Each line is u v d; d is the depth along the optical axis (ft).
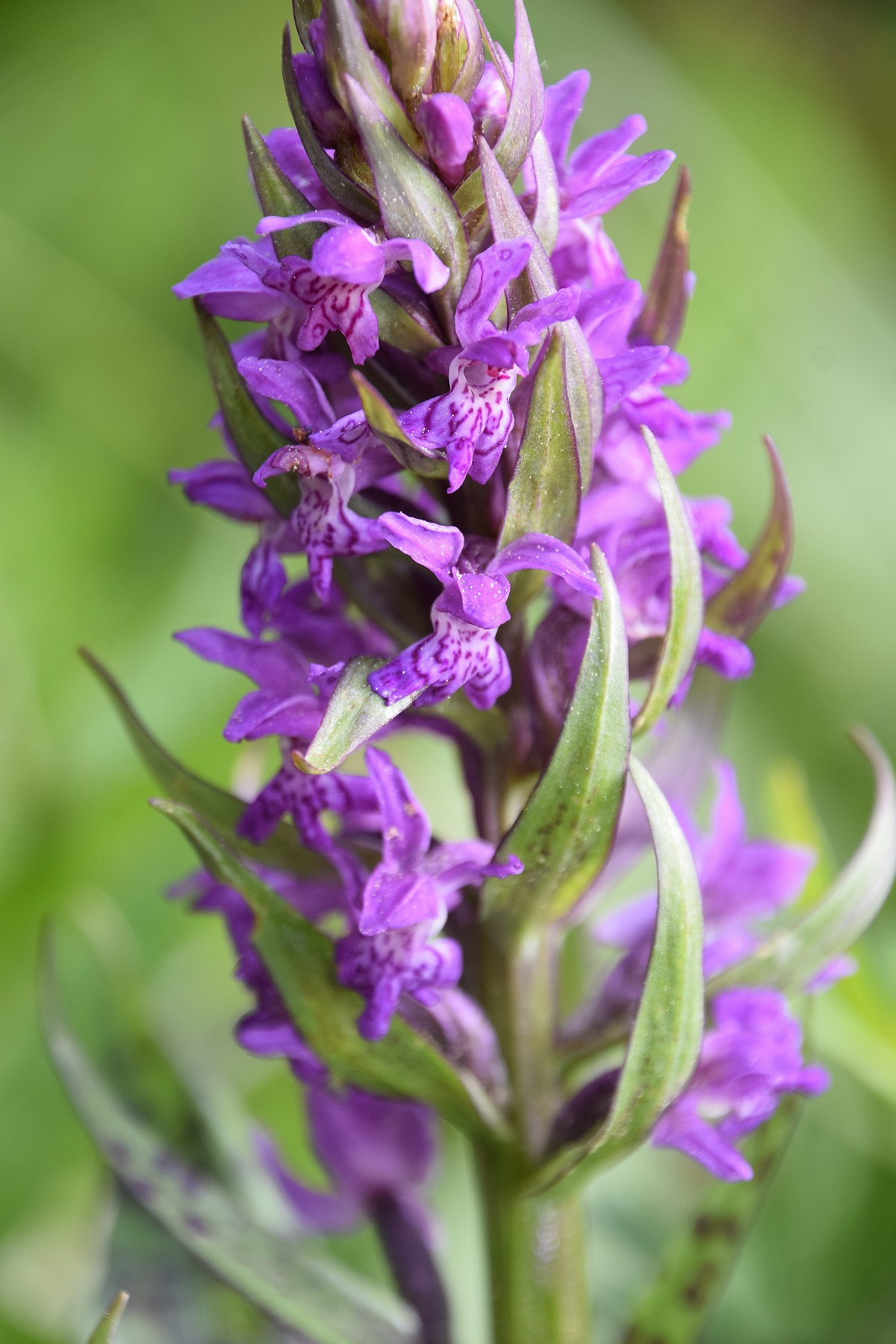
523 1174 0.88
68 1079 0.94
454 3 0.82
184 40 1.90
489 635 0.82
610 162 0.86
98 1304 0.98
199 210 1.84
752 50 2.13
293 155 0.86
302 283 0.81
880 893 0.88
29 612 1.50
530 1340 0.89
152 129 1.87
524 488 0.82
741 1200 0.91
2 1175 1.19
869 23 2.17
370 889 0.83
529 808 0.83
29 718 1.21
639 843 0.91
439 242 0.81
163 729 1.25
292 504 0.84
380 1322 0.93
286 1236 0.94
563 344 0.81
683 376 0.86
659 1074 0.83
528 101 0.82
